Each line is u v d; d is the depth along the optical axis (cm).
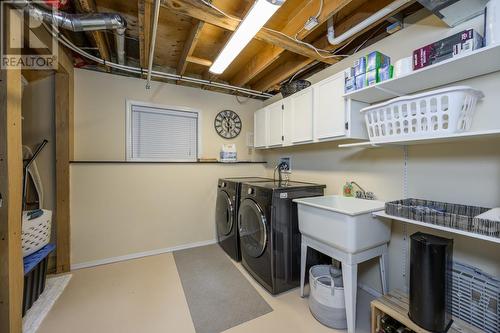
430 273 120
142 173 288
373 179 206
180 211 312
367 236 160
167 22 216
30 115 238
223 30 227
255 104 388
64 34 219
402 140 143
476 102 136
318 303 171
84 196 258
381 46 196
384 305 144
